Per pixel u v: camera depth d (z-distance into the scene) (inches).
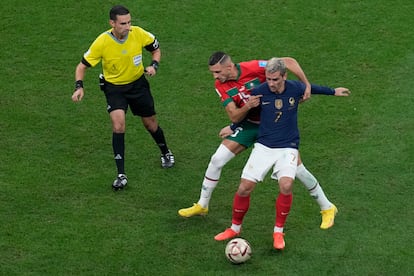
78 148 1695.4
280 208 1359.5
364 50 1994.3
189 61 1974.7
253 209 1510.8
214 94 1870.1
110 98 1563.7
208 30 2071.9
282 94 1341.0
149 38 1571.1
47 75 1937.7
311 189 1421.0
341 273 1336.1
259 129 1379.2
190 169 1641.2
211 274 1334.9
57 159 1656.0
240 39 2039.9
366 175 1593.3
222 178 1611.7
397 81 1884.8
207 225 1464.1
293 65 1395.2
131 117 1806.1
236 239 1354.6
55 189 1558.8
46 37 2059.5
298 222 1465.3
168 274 1334.9
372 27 2068.2
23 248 1392.7
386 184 1565.0
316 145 1690.5
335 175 1598.2
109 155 1678.2
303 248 1395.2
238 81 1384.1
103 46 1524.4
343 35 2044.8
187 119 1792.6
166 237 1425.9
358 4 2150.6
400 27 2064.5
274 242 1379.2
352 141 1697.8
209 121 1786.4
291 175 1342.3
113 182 1571.1
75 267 1349.7
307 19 2100.1
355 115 1780.3
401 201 1515.7
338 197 1534.2
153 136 1616.6
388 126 1737.2
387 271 1337.4
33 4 2161.7
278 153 1360.7
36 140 1716.3
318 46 2012.8
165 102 1846.7
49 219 1471.5
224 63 1352.1
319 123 1760.6
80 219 1472.7
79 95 1508.4
